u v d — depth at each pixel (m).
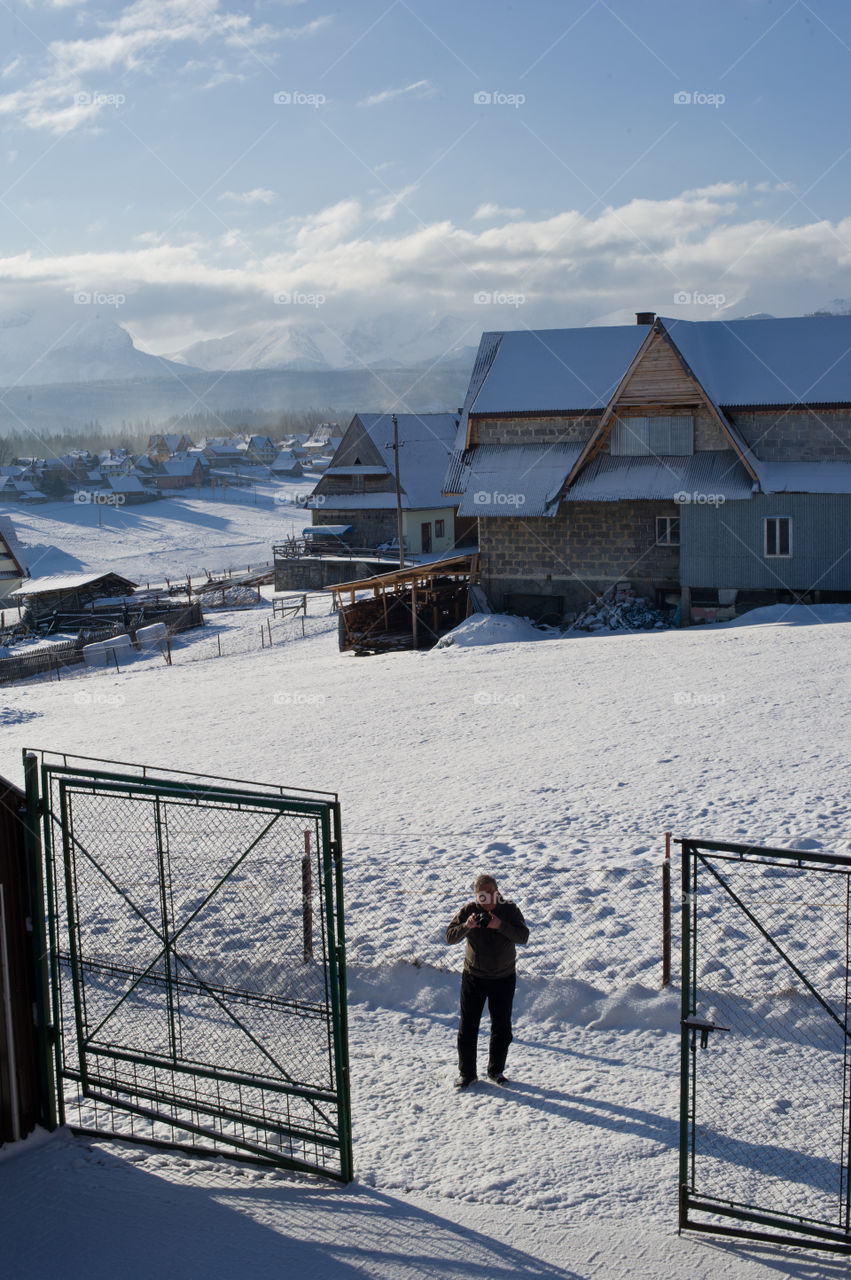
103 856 13.89
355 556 71.69
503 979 8.27
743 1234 6.18
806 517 36.09
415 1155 7.33
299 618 54.25
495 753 19.67
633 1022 9.20
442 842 14.00
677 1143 7.25
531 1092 8.17
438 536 75.00
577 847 13.34
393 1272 6.03
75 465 182.50
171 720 27.17
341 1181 7.05
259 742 22.81
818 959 9.49
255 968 10.46
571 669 28.98
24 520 139.25
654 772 16.92
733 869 11.89
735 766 16.73
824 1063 8.08
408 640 41.38
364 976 10.34
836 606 35.22
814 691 22.33
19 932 7.80
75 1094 8.64
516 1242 6.26
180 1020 8.43
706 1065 8.30
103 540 124.88
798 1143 7.10
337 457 75.12
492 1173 7.02
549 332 45.38
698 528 37.59
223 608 64.25
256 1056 8.60
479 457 43.41
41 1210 6.87
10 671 45.28
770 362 39.19
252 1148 7.47
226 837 14.49
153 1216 6.74
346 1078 7.06
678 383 38.09
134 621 57.19
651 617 39.41
